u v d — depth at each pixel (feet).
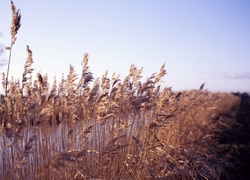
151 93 6.89
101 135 5.92
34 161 5.09
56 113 5.83
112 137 6.01
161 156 6.34
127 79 6.94
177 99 8.54
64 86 5.93
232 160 9.16
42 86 5.46
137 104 6.21
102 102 5.71
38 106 5.41
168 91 7.82
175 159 6.50
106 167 5.51
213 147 9.55
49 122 5.59
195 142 7.82
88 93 5.96
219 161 7.93
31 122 5.48
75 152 5.21
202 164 7.20
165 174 5.93
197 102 12.05
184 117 9.11
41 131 5.40
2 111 5.27
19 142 5.04
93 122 5.85
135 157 6.03
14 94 5.44
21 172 4.91
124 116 6.45
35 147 5.08
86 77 5.69
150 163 6.10
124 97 6.63
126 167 5.94
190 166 6.72
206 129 11.09
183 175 6.22
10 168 4.96
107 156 5.67
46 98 5.47
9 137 4.81
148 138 6.49
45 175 4.98
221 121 15.10
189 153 7.20
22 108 5.36
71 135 5.33
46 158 5.05
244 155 9.69
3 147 4.99
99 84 6.12
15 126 4.99
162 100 7.32
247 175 8.09
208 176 6.64
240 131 13.87
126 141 6.14
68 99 5.84
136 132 6.64
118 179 5.60
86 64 5.80
